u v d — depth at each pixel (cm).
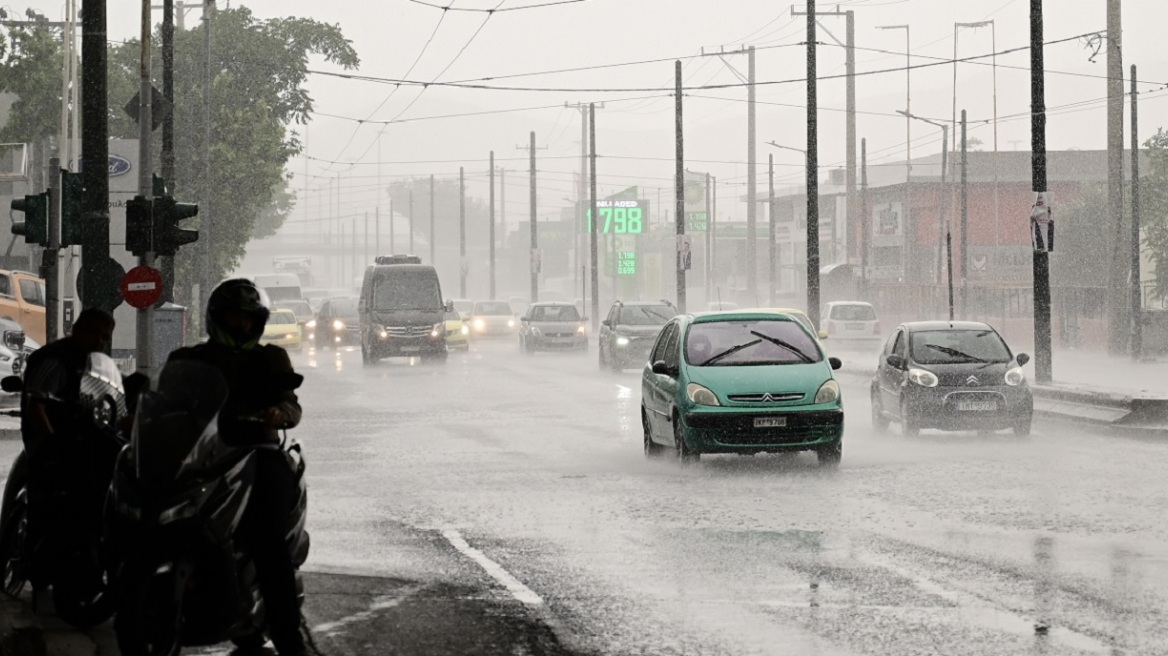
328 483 3009
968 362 3934
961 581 1869
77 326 1691
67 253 6525
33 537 1673
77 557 1627
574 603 1762
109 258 3030
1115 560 2016
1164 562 2000
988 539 2209
